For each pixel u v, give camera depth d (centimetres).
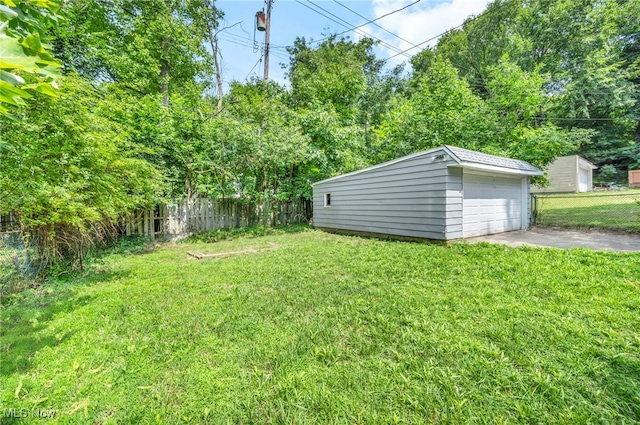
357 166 1196
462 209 648
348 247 634
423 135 1141
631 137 1861
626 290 319
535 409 157
